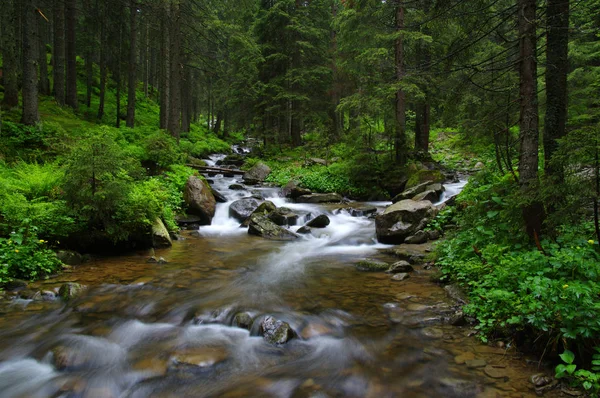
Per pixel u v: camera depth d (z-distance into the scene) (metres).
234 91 26.00
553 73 6.85
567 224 5.52
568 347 3.65
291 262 8.06
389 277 6.82
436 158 24.00
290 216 12.05
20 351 4.29
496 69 6.91
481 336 4.38
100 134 7.67
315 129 25.28
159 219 9.86
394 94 15.95
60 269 6.95
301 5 26.81
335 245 9.71
